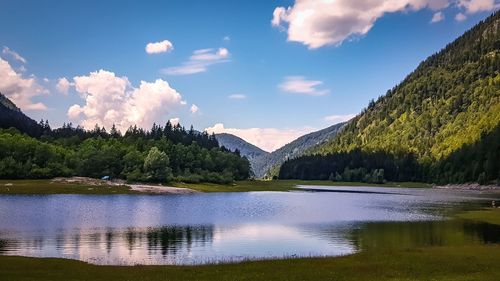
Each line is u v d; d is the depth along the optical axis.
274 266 41.06
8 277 34.91
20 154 199.25
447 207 119.94
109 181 194.75
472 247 52.72
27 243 58.88
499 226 77.56
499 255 46.47
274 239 64.69
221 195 174.38
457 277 35.38
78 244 58.62
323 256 48.59
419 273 37.34
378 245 59.09
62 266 40.56
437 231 71.69
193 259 49.75
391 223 83.38
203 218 91.19
